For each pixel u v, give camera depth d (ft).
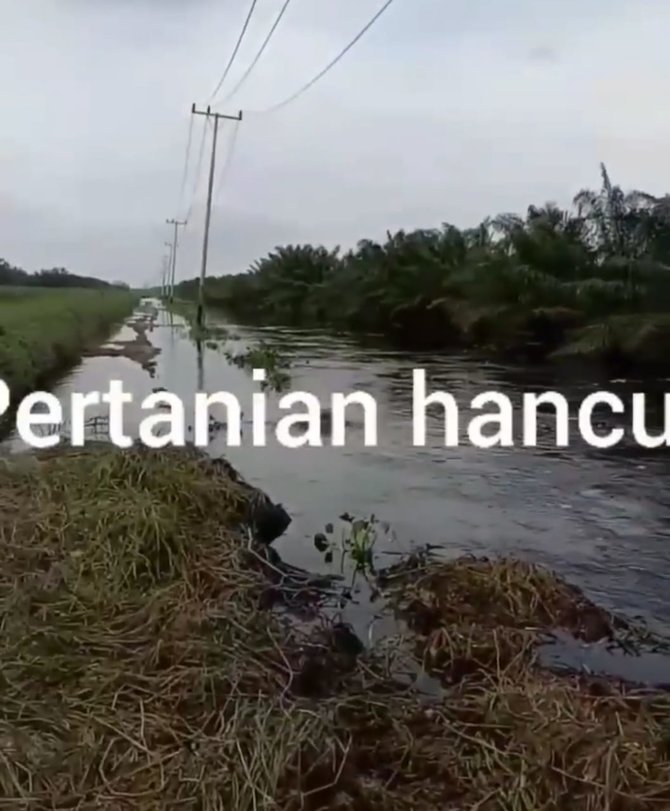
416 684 14.57
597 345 70.03
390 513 25.76
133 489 21.33
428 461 33.58
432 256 115.14
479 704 13.14
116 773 10.63
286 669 14.06
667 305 76.43
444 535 23.59
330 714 12.17
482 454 35.06
